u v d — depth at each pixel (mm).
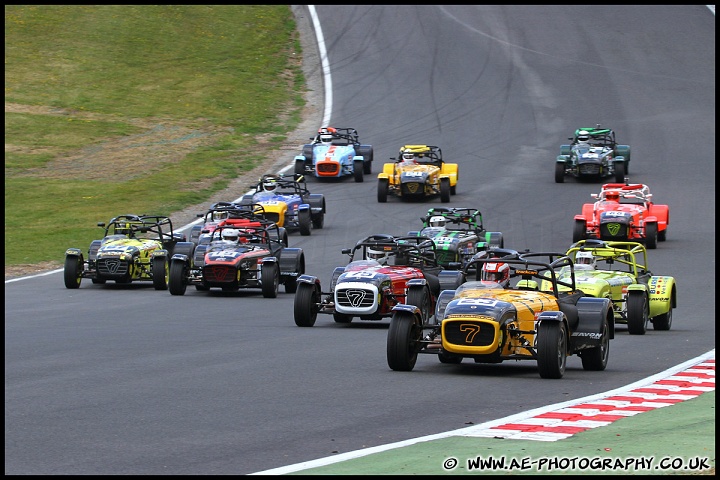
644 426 40844
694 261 110875
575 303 62094
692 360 61406
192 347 65125
